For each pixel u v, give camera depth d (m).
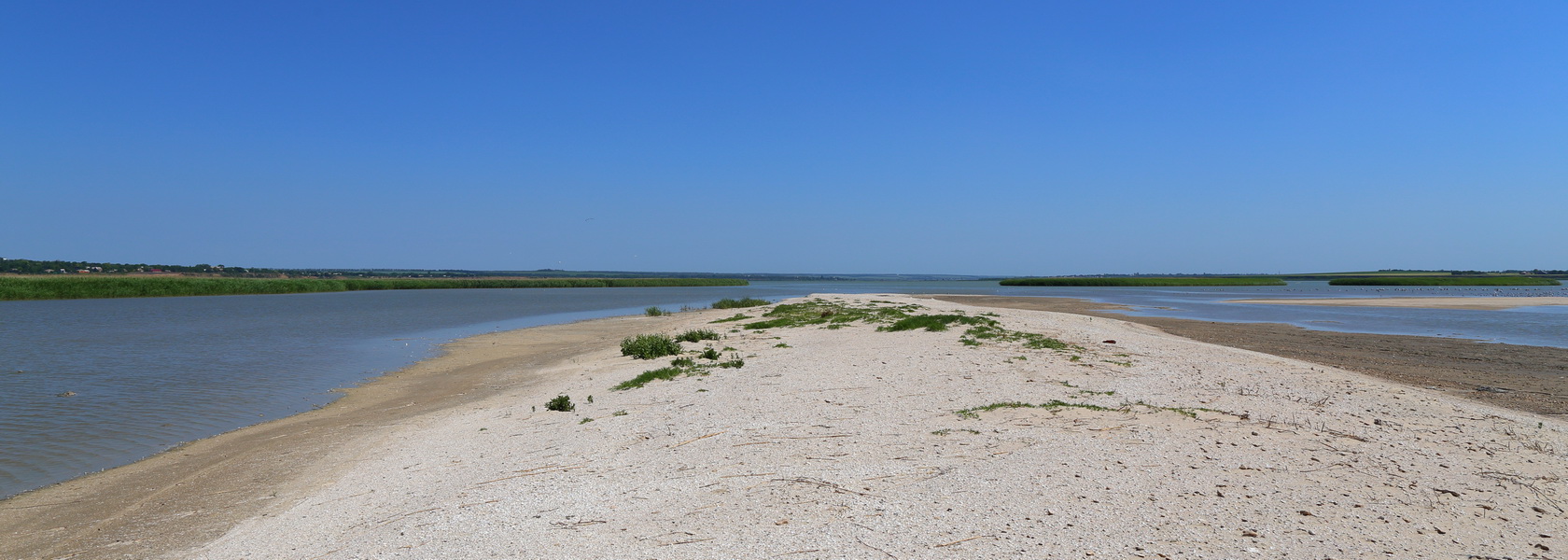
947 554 5.93
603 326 40.78
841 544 6.19
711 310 55.16
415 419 13.89
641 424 11.70
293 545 6.93
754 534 6.49
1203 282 168.00
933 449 9.34
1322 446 9.27
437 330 38.34
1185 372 15.98
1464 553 5.90
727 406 12.95
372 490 8.80
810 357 20.38
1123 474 8.07
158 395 17.91
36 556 7.26
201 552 7.00
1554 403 14.57
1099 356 18.97
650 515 7.11
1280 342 28.83
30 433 13.65
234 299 83.50
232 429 14.22
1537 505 7.04
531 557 6.13
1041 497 7.31
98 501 9.31
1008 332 24.22
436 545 6.55
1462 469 8.27
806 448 9.59
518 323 44.25
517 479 8.70
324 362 24.56
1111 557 5.84
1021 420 11.02
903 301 50.84
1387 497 7.27
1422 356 23.81
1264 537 6.25
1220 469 8.23
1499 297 77.88
